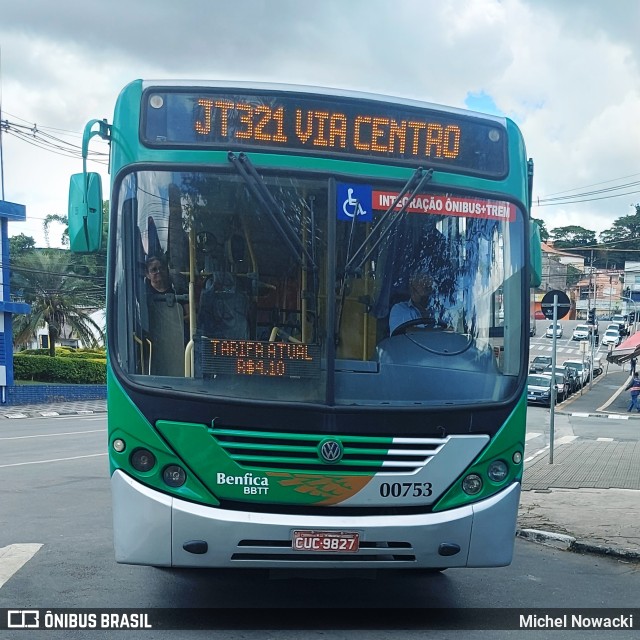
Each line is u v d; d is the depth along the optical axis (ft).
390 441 14.65
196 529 14.07
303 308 15.07
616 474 39.42
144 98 15.46
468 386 15.60
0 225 100.53
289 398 14.66
